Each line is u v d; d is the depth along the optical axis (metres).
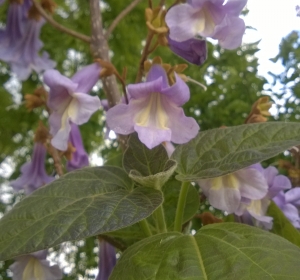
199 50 0.17
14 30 0.26
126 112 0.14
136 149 0.14
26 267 0.19
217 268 0.10
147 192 0.13
